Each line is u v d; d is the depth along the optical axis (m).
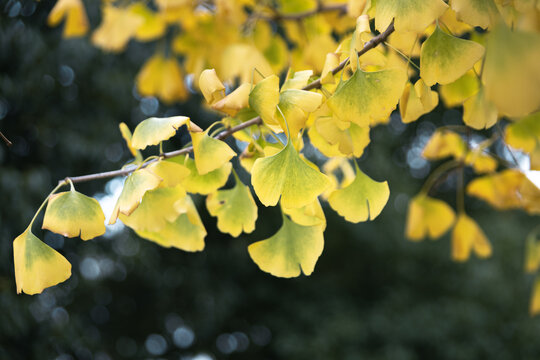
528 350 5.88
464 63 1.10
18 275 1.12
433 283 6.52
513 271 6.12
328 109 1.14
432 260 6.46
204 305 5.67
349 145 1.14
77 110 4.15
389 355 5.65
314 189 1.08
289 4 1.52
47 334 3.87
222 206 1.21
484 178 1.49
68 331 4.04
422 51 1.11
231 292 5.82
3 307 3.35
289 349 5.84
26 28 3.57
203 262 5.76
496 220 6.57
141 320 5.76
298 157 1.09
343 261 6.74
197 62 1.50
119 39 1.51
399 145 7.13
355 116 1.11
